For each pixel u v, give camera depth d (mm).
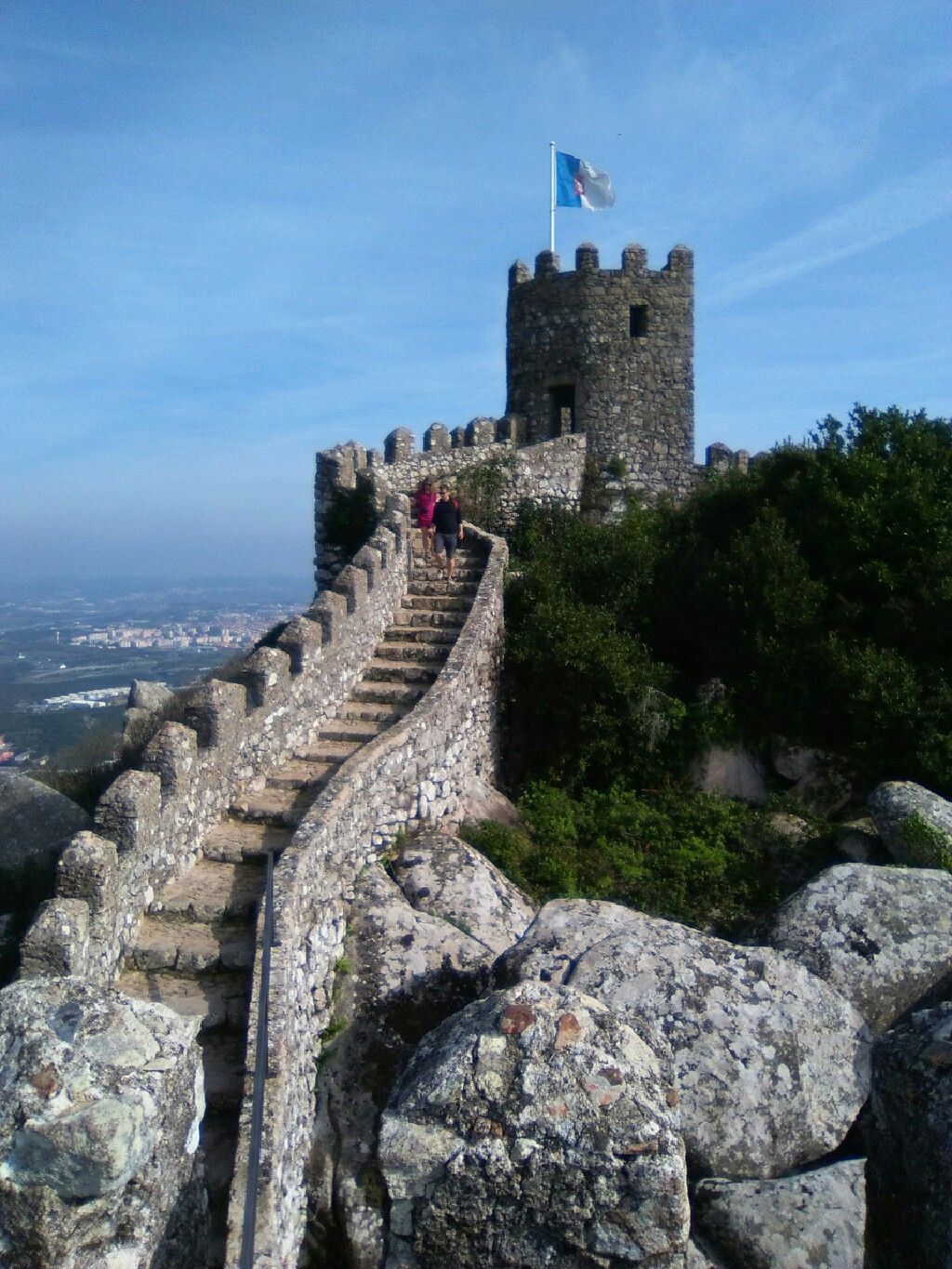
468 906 10969
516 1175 6117
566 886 12734
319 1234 7977
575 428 26781
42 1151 4695
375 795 11367
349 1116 8641
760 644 16281
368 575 15258
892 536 16609
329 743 12852
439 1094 6414
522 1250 6148
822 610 16797
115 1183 4754
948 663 15641
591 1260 6039
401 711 13805
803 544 17594
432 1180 6238
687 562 18531
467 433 24594
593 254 26500
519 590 18031
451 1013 9523
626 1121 6152
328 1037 9227
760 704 16359
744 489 19938
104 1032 5215
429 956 9938
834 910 10172
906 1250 7312
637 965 9055
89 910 7707
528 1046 6570
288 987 7816
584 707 16297
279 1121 6844
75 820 12039
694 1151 7980
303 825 9641
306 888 8938
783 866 14078
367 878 10766
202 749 10250
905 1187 7539
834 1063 8500
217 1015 7848
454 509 17828
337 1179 8219
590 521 23703
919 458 17844
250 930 8812
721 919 12945
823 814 15258
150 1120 4984
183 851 9680
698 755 16078
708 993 8812
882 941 9797
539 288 27219
